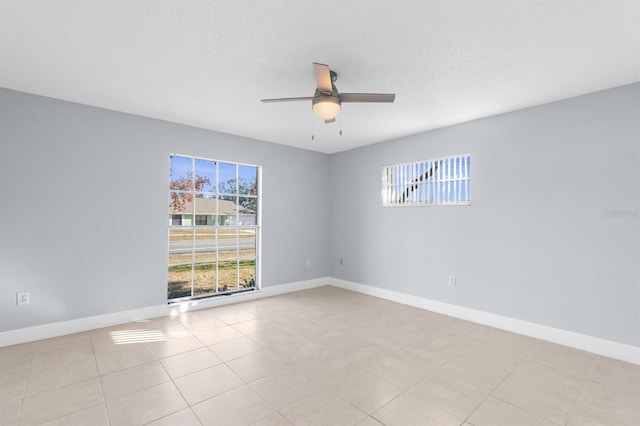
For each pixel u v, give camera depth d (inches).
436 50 88.2
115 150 138.7
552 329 123.0
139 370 98.3
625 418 76.6
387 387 89.6
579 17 72.9
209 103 129.4
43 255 122.5
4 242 115.2
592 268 114.5
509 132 136.1
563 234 121.3
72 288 128.4
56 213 125.3
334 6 70.0
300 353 111.3
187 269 175.2
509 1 67.9
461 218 152.3
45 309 122.7
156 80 108.3
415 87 111.9
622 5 68.5
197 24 77.0
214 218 174.6
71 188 128.6
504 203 137.4
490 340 124.0
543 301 125.9
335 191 221.5
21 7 70.1
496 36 81.1
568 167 120.2
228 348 115.0
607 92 112.0
